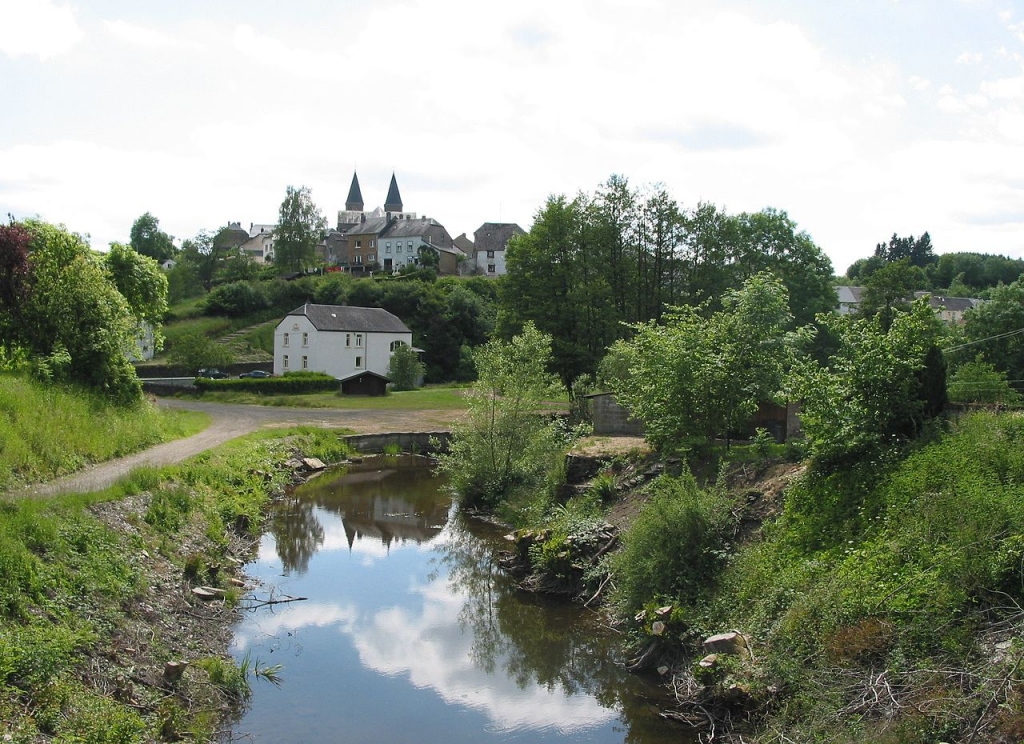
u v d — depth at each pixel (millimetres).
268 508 26000
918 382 15289
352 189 164625
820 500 14570
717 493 15883
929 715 8625
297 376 59469
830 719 9461
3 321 25859
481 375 27828
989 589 10016
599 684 13328
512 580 19156
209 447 27312
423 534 23969
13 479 17203
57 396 23125
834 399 15125
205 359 63562
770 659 11172
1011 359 32781
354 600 17547
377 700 12641
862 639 10211
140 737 10008
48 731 9219
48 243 28250
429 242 116312
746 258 47906
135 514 17031
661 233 45156
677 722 11688
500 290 45688
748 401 18266
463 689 13156
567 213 44125
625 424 30781
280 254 103750
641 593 14969
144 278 37188
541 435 26172
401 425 43250
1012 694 8289
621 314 43781
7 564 11578
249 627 15305
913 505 12445
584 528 18797
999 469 12781
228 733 11266
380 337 70812
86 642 11344
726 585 13930
